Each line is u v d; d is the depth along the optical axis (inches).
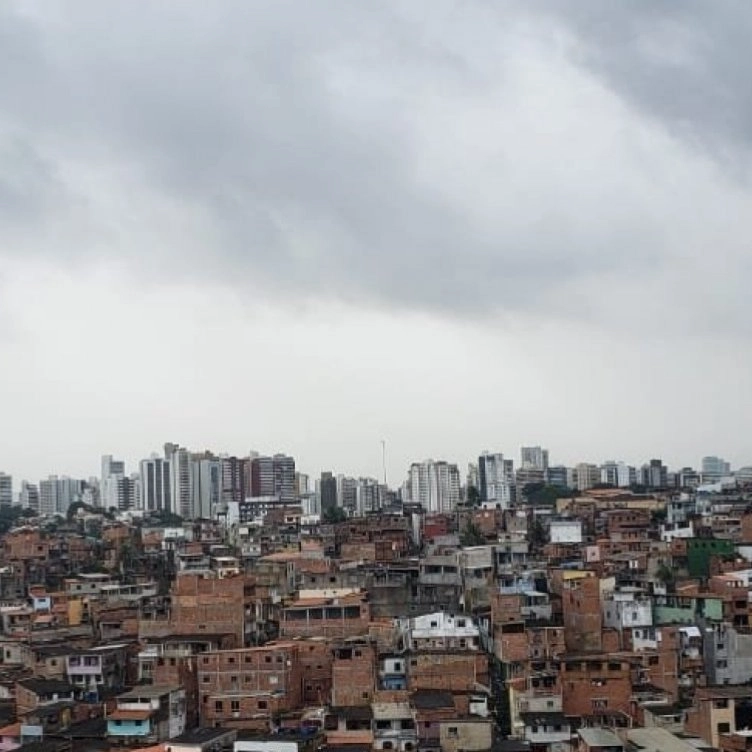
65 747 4913.9
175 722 5285.4
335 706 5438.0
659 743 4242.1
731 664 5910.4
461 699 5088.6
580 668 5231.3
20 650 6761.8
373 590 7559.1
